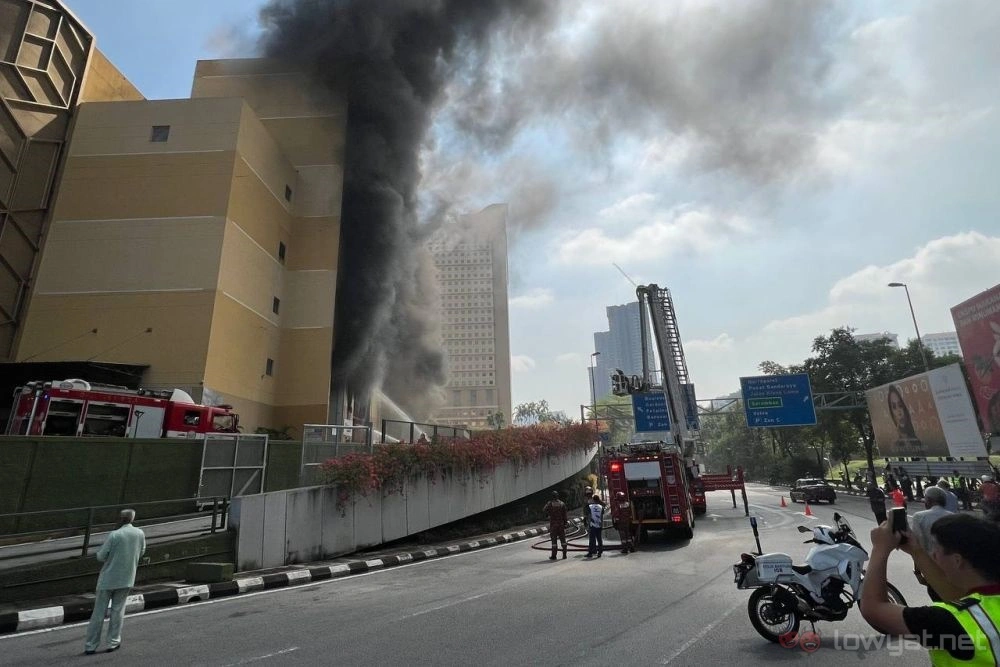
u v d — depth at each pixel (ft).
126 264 77.77
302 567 38.52
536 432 85.51
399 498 52.70
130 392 50.52
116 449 42.37
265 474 52.49
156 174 81.92
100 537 37.52
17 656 18.99
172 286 77.25
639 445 56.70
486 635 20.17
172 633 21.93
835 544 19.45
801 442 191.93
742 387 99.50
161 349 74.69
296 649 19.02
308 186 109.09
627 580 31.86
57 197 79.51
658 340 67.05
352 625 22.59
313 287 102.27
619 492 49.78
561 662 16.65
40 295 75.51
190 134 84.17
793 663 16.17
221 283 78.54
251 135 89.56
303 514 42.14
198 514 44.42
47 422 44.93
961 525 6.35
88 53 86.07
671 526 51.06
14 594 26.08
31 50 79.05
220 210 80.69
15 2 78.07
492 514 71.00
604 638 19.31
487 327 349.61
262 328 91.25
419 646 18.93
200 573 32.07
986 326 73.82
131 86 96.78
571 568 38.01
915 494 97.71
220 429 57.26
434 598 28.40
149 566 31.24
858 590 18.53
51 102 81.10
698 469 78.18
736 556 39.93
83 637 21.76
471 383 339.36
